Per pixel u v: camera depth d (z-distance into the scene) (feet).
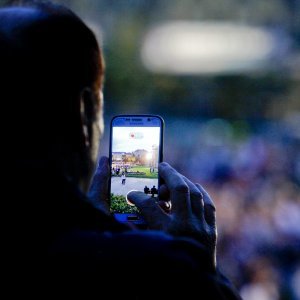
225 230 62.03
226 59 125.70
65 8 5.90
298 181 87.25
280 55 129.39
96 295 5.48
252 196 72.59
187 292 5.50
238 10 144.87
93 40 5.96
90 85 5.92
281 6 145.18
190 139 109.09
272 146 97.30
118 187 7.91
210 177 86.28
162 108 118.11
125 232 5.71
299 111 122.42
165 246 5.59
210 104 121.19
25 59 5.59
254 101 123.13
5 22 5.69
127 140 8.21
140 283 5.49
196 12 140.77
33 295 5.50
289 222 63.77
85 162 5.91
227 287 6.08
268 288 54.13
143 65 116.16
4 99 5.59
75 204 5.65
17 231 5.54
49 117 5.69
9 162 5.60
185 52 124.57
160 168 7.04
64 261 5.51
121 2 124.88
